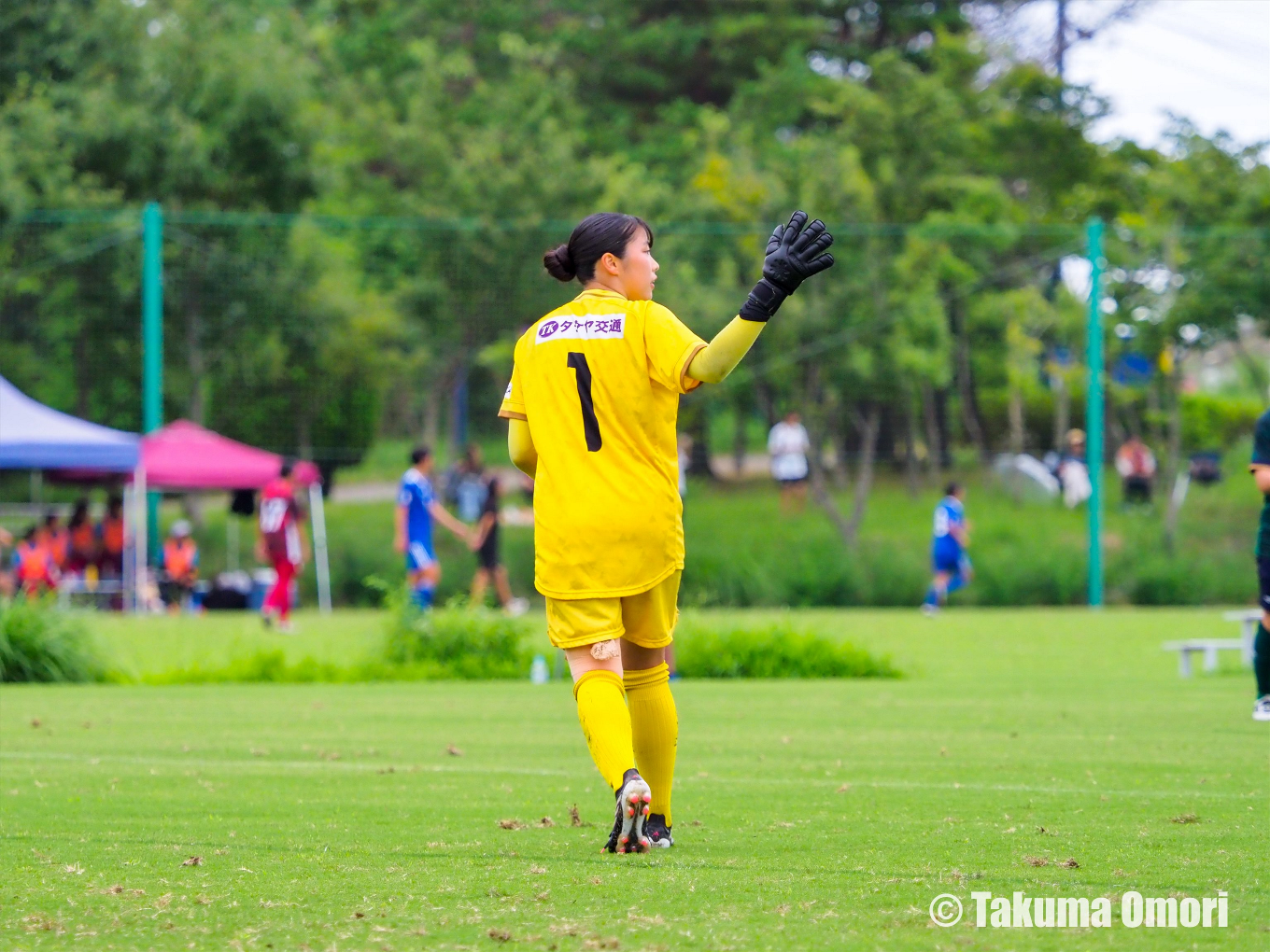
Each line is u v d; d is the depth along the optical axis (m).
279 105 106.19
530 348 17.27
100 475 85.38
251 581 84.25
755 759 25.73
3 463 75.06
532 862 16.06
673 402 16.95
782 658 46.31
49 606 46.84
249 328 90.44
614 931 12.86
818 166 104.62
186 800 20.83
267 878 15.20
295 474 80.81
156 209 83.19
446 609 48.91
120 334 90.31
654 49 152.75
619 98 157.75
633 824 16.31
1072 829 18.23
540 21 158.25
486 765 24.91
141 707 36.44
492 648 47.66
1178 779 22.83
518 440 17.64
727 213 103.19
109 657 47.00
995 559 88.25
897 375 93.19
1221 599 88.12
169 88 106.06
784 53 149.50
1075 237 100.38
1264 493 30.97
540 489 16.95
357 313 90.25
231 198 106.62
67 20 107.75
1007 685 42.16
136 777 23.22
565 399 16.80
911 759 25.67
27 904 13.96
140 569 78.94
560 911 13.65
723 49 154.00
